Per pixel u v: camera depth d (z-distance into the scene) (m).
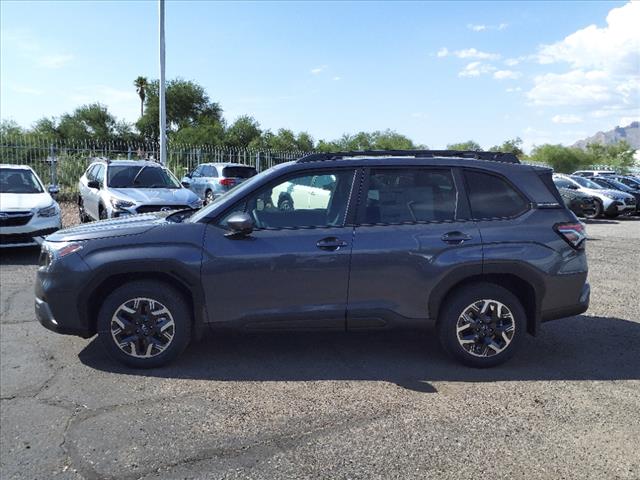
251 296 4.43
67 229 4.85
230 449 3.28
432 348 5.10
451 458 3.20
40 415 3.70
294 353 4.93
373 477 3.00
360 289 4.47
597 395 4.10
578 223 4.75
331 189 4.62
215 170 18.14
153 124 54.50
